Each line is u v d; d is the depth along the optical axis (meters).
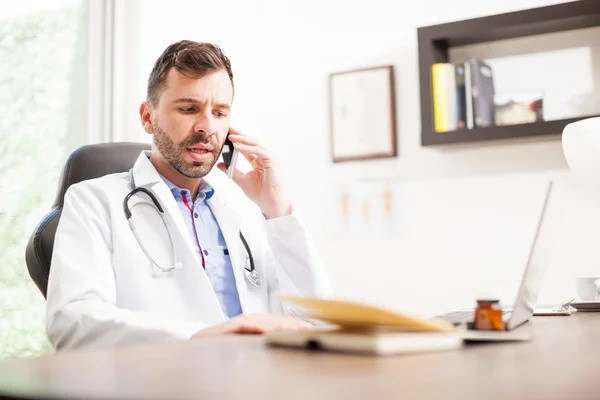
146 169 1.62
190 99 1.58
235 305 1.61
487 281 2.51
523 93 2.43
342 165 2.79
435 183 2.62
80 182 1.59
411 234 2.64
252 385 0.45
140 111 1.72
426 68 2.52
